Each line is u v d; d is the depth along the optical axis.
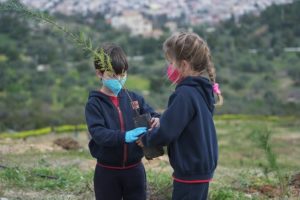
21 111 36.53
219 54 71.38
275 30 80.75
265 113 41.47
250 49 76.12
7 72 62.19
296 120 34.81
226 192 6.67
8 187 6.90
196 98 3.47
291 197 6.68
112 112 4.10
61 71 65.38
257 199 6.68
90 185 7.09
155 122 3.78
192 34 3.58
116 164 4.13
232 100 50.81
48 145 13.70
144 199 4.33
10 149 12.27
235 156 17.69
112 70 3.89
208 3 109.00
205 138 3.52
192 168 3.48
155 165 10.58
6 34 76.44
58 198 6.45
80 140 20.84
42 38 75.25
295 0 81.69
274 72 67.00
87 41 3.91
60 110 38.78
